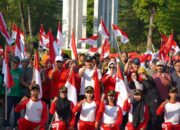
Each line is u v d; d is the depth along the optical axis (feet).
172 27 239.50
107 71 66.28
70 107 56.18
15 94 65.00
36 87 55.47
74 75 61.57
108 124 56.24
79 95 61.98
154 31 262.06
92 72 61.82
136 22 296.30
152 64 67.87
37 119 55.72
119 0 302.86
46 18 276.82
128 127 57.67
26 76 64.23
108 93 56.44
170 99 57.67
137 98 57.62
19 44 73.72
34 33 268.82
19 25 226.79
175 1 238.27
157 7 235.61
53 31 289.94
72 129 55.83
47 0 272.31
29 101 55.62
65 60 75.82
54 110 55.93
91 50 91.56
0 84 67.21
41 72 65.77
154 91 60.85
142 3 235.40
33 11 262.26
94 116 56.59
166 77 62.13
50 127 59.57
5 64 60.13
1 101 67.82
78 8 168.14
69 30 167.94
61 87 59.21
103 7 187.21
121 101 58.39
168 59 83.92
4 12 212.64
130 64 65.51
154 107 60.34
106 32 86.84
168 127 56.90
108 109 56.34
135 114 57.41
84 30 170.50
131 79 62.44
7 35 68.28
